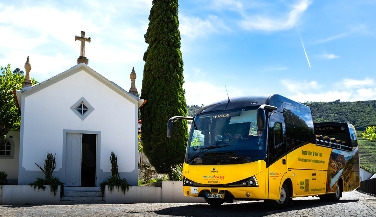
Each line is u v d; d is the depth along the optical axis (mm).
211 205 13188
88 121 18438
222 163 10992
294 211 10844
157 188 17938
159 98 21719
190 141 11984
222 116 11742
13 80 21438
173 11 23109
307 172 13141
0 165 21438
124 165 18859
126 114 19344
